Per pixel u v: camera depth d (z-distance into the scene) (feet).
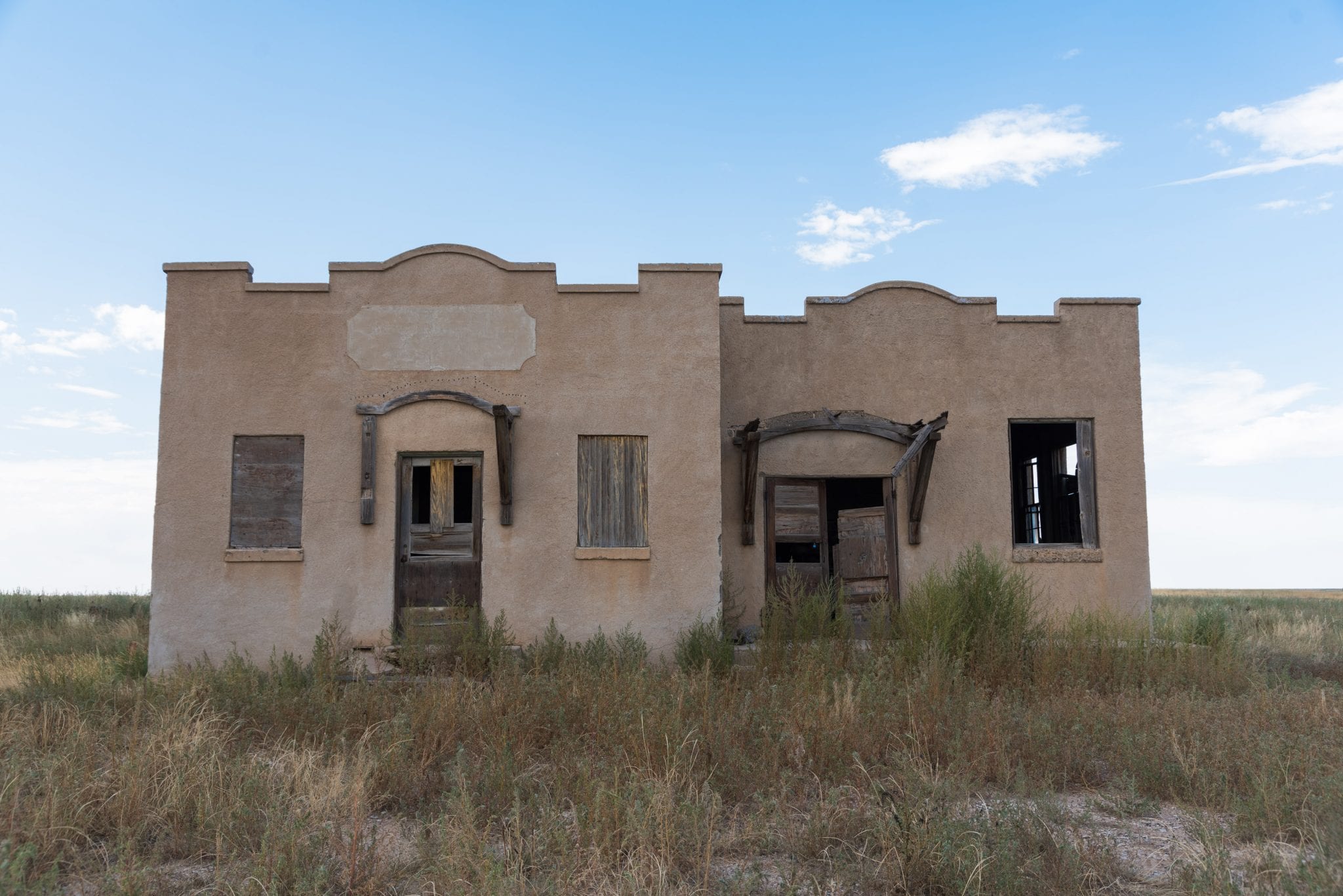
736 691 32.78
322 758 24.94
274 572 41.57
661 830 18.95
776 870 19.02
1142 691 33.45
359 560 41.75
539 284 43.57
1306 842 19.84
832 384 48.19
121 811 20.72
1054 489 54.24
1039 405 48.34
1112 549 47.50
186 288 42.88
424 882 17.89
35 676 36.78
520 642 41.47
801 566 47.34
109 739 25.90
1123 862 19.31
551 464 42.73
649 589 42.22
